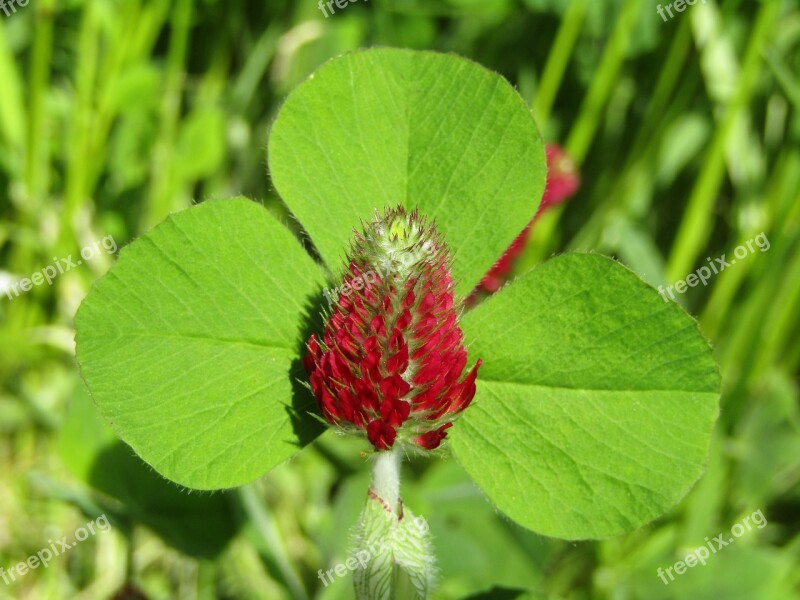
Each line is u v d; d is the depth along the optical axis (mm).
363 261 104
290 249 118
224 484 110
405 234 103
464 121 122
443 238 116
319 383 104
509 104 121
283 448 112
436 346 103
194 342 113
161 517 176
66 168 238
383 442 102
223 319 115
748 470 231
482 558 184
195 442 110
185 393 112
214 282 114
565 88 256
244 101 249
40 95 222
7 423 225
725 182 253
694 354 112
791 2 248
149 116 240
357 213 122
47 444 227
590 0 247
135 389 111
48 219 235
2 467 224
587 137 238
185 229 112
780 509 234
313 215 121
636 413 115
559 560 217
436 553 183
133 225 242
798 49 250
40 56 217
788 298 229
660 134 241
